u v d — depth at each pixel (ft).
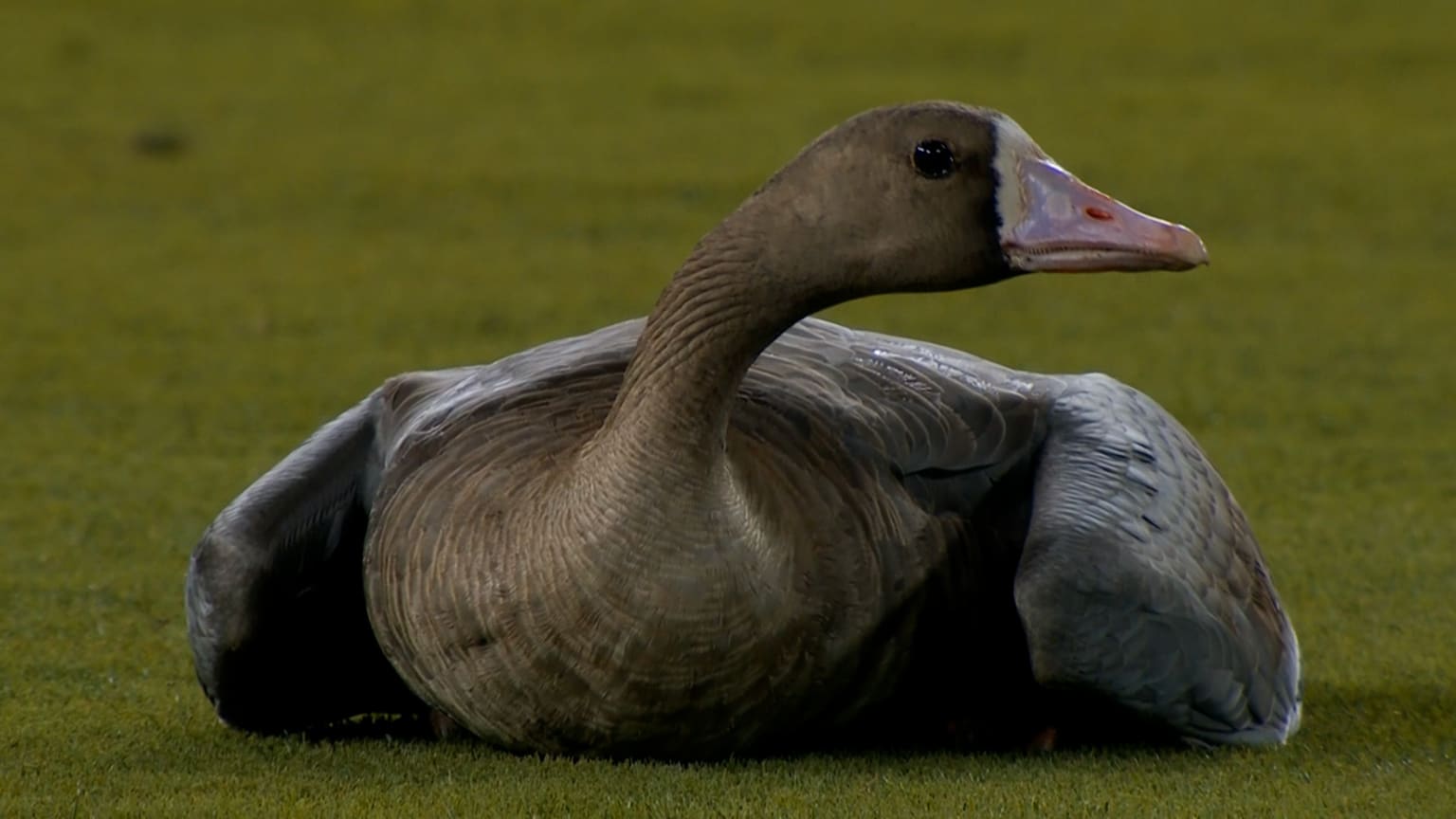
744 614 30.96
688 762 32.76
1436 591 47.16
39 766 34.01
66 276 86.53
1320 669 41.37
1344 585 47.62
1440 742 35.91
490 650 31.78
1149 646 33.40
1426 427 64.23
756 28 145.69
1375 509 54.60
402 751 35.14
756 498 31.68
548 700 31.68
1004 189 31.89
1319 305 82.28
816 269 31.50
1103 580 33.17
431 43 143.13
